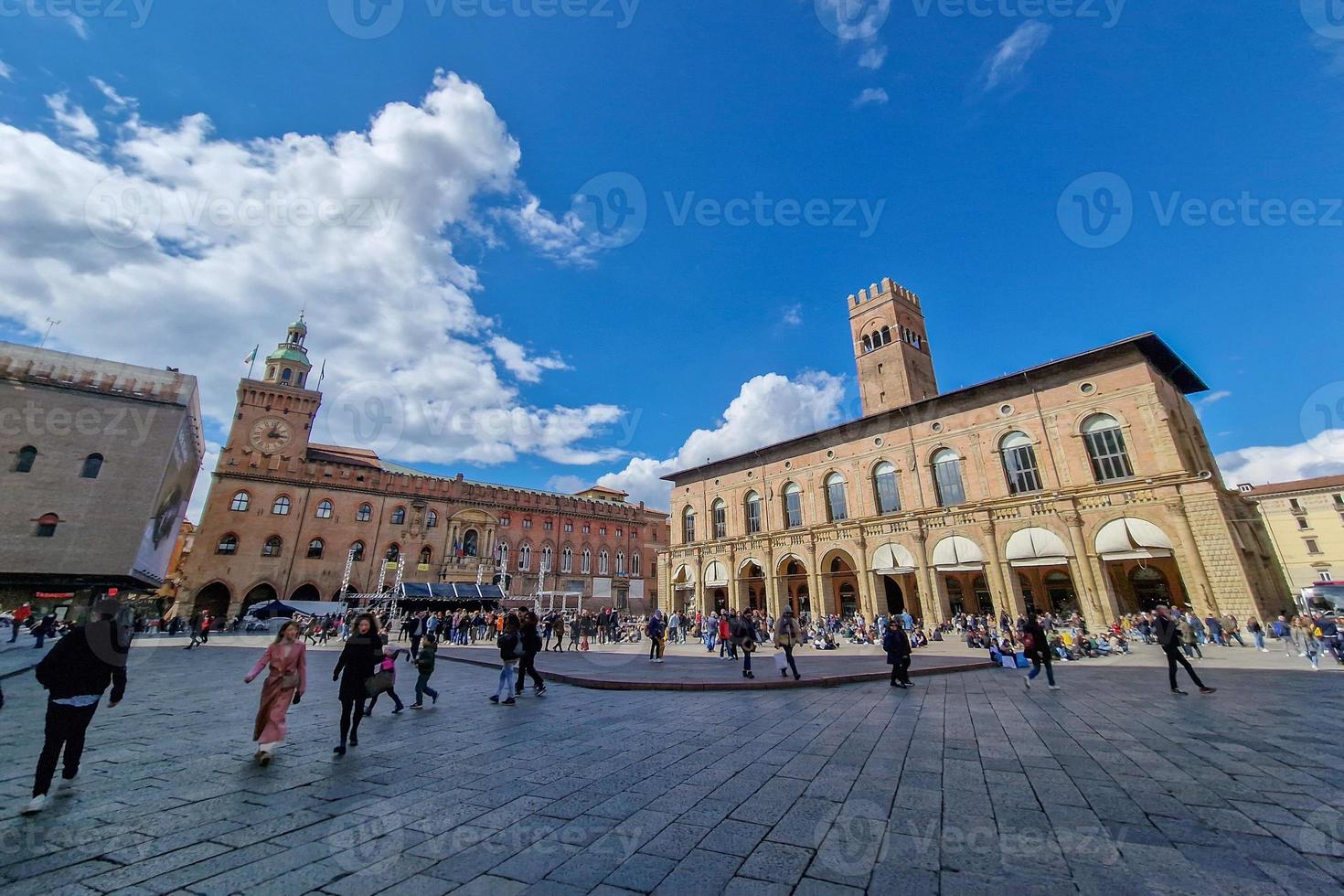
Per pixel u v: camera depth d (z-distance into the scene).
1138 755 6.80
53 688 5.32
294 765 6.68
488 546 65.94
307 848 4.30
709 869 3.95
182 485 49.28
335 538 57.41
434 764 6.75
